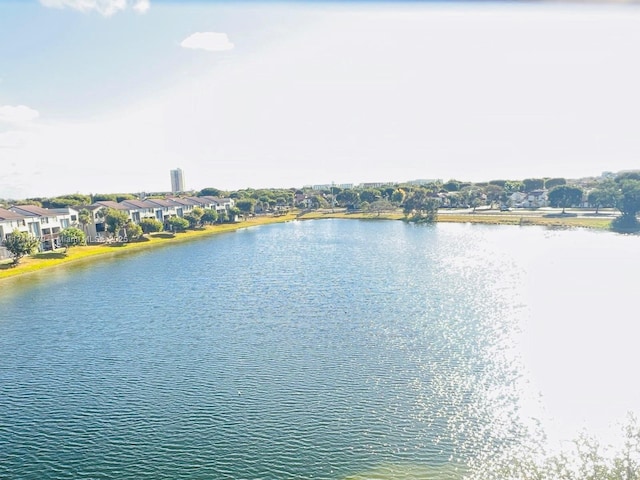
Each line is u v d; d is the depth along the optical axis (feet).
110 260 357.82
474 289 233.14
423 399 114.42
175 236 513.86
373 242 444.14
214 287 255.09
